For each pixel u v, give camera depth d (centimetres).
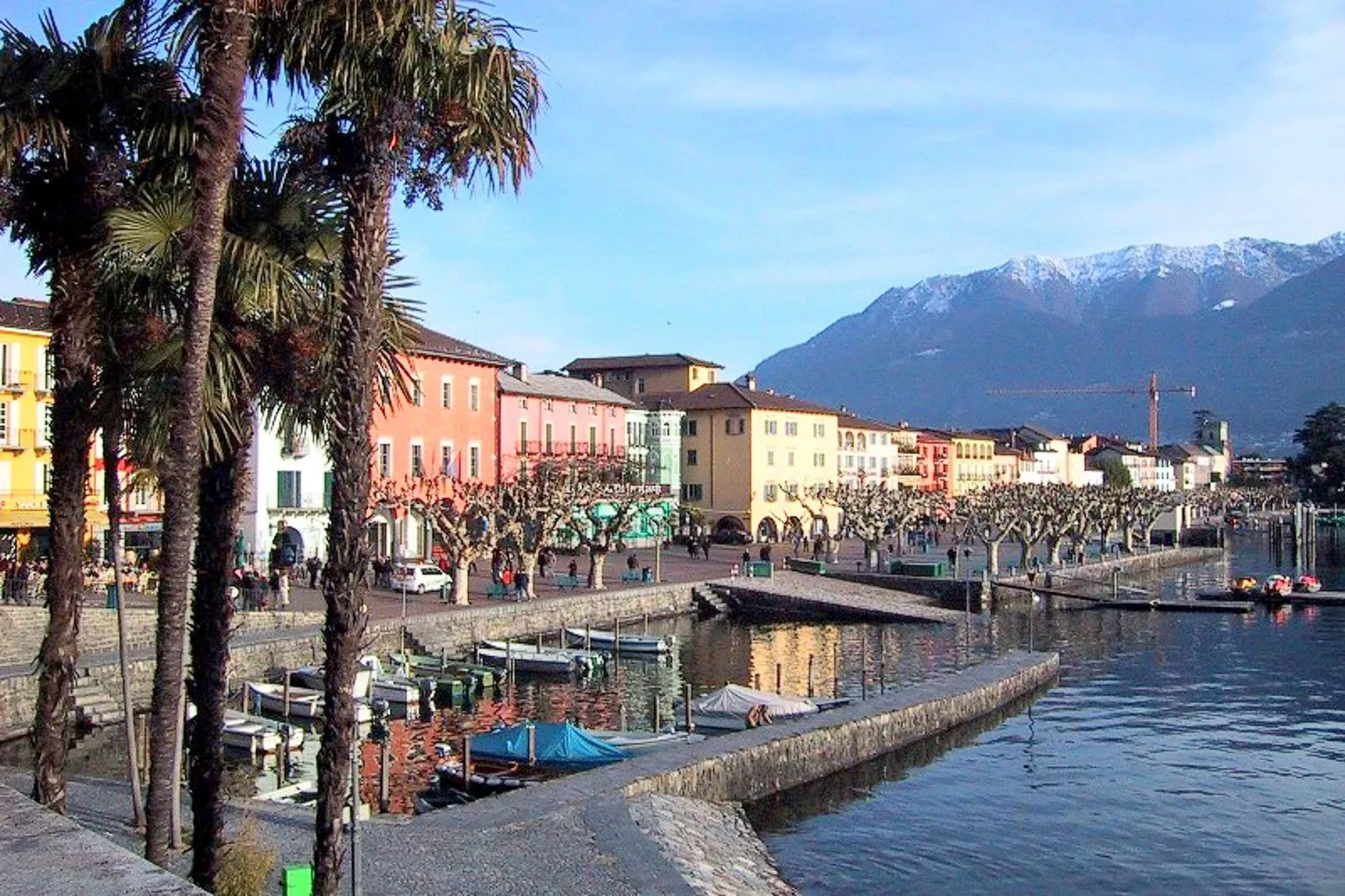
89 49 1580
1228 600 9225
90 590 5631
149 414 1574
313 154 1425
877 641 7000
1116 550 13112
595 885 2170
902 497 11738
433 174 1349
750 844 2956
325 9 1267
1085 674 5872
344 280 1285
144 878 774
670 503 11756
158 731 1527
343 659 1280
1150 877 2897
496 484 8281
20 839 868
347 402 1277
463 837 2458
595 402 10912
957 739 4409
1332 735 4466
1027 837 3203
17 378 6500
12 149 1544
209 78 1340
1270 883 2862
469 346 9444
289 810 2591
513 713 4669
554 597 7138
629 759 3356
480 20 1288
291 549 7419
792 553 11219
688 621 7862
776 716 4131
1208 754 4156
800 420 13250
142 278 1585
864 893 2756
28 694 3991
